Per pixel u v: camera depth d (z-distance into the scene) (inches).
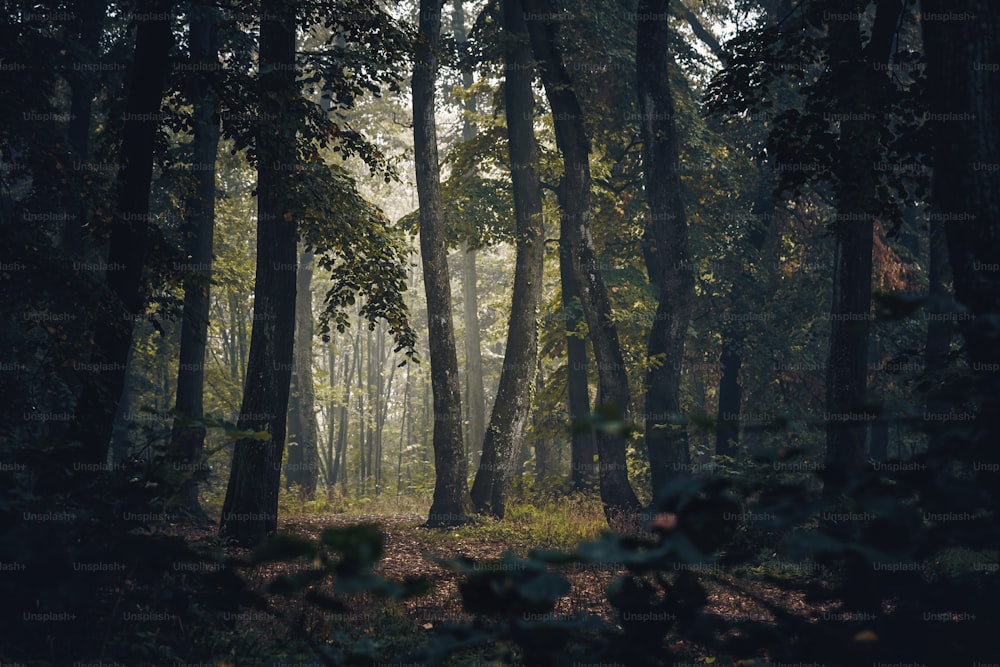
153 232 511.8
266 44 596.7
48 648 183.2
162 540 137.9
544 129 1124.5
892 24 456.4
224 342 1776.6
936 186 196.9
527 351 926.4
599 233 1099.9
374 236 619.2
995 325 93.4
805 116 363.3
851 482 89.1
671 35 1088.8
